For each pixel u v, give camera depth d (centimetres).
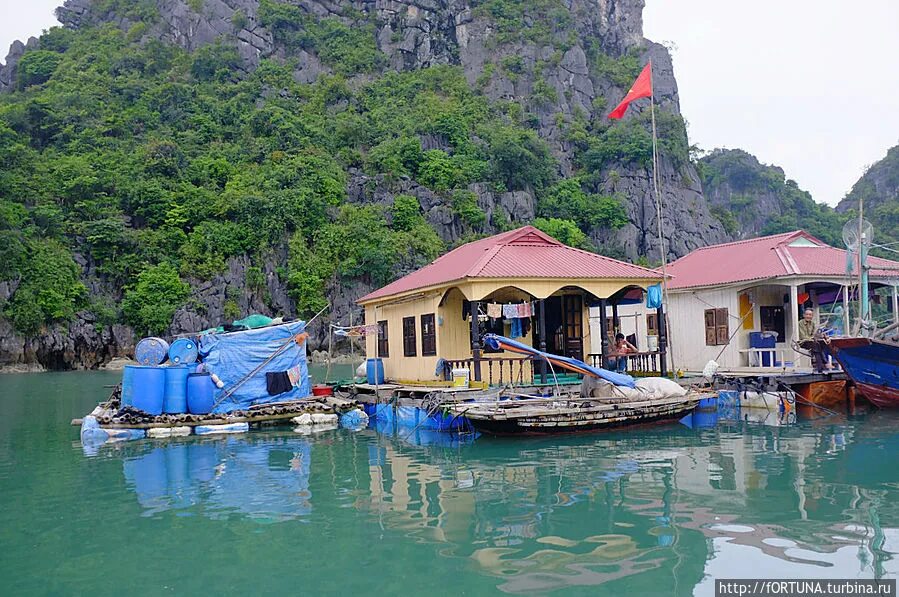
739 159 12712
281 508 1020
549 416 1559
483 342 2062
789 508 948
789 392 1966
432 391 1761
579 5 11906
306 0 11269
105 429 1767
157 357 2020
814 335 2144
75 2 10956
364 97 9712
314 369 5156
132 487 1182
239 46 10062
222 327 2231
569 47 11062
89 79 8700
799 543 803
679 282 2744
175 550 838
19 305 5428
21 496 1129
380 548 826
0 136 6775
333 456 1446
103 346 5972
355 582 721
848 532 840
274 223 6794
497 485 1126
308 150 7875
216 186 7275
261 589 709
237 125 8312
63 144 7400
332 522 938
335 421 1980
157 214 6731
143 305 6100
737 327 2459
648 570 732
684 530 862
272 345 2133
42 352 5638
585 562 761
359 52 10612
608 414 1612
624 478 1150
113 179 6762
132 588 721
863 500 984
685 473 1180
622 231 9088
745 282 2448
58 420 2181
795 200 12544
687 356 2711
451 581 716
